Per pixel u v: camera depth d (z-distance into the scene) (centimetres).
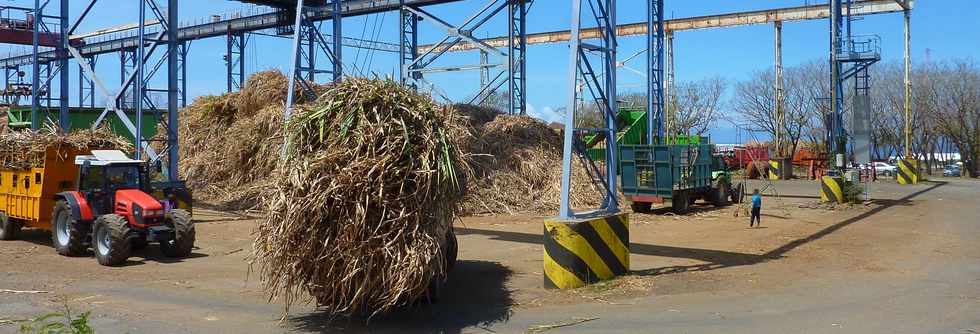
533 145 2408
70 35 2400
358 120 759
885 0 3769
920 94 5747
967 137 5538
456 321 785
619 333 725
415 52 3406
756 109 6153
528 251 1318
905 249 1307
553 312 820
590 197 2222
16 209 1487
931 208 2177
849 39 2356
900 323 753
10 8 2398
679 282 978
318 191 715
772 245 1374
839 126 2388
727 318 780
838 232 1577
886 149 6353
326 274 727
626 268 1030
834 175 2342
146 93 2256
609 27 1037
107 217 1209
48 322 775
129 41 4394
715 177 2297
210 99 2695
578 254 941
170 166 1952
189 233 1269
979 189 3144
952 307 829
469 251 1316
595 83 1012
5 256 1299
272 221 742
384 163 725
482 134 2325
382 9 3191
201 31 4197
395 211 727
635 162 2070
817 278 1014
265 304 880
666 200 2030
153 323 783
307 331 750
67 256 1301
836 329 730
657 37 2647
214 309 854
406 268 709
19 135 1481
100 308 861
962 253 1256
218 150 2464
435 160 765
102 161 1330
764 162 4225
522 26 3072
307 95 1970
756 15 4538
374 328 760
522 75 3067
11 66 4912
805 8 4350
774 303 853
